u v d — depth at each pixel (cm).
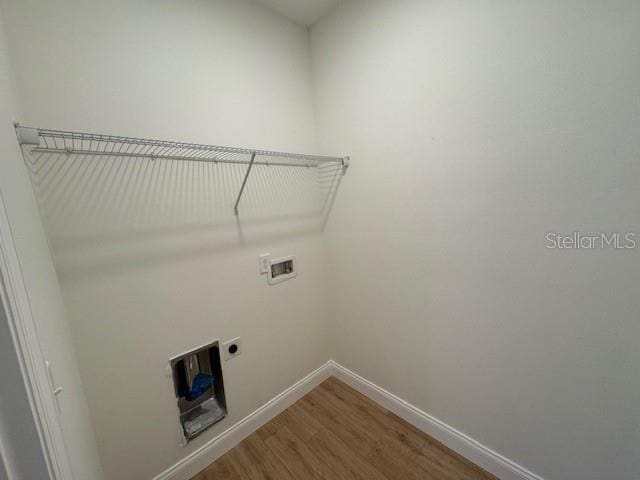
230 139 140
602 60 81
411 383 157
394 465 136
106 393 109
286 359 177
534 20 92
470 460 135
